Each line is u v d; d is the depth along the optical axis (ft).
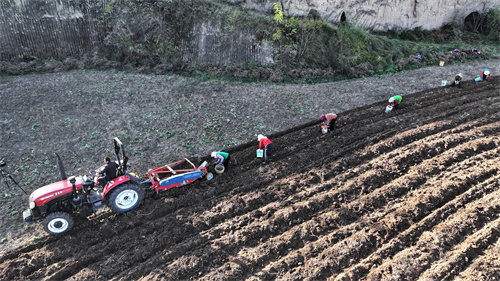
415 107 43.65
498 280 20.49
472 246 22.68
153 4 51.39
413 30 71.00
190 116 39.65
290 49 53.21
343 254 22.21
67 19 49.21
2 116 36.70
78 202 23.90
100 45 50.80
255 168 31.50
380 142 34.94
